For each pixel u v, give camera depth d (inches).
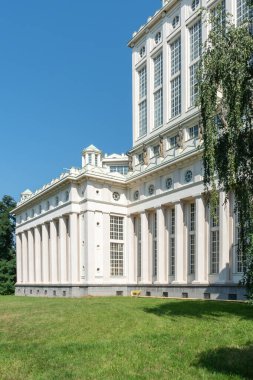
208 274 1961.1
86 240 2456.9
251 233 837.2
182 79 2460.6
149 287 2365.9
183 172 2165.4
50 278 2854.3
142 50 2999.5
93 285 2427.4
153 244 2429.9
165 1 2807.6
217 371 596.1
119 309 1346.0
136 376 583.8
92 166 2532.0
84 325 1031.6
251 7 922.1
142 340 824.3
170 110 2593.5
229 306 1336.1
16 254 3666.3
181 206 2155.5
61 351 754.2
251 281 837.2
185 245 2134.6
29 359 707.4
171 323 1020.5
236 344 751.7
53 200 2849.4
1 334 973.2
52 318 1177.4
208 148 924.0
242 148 869.8
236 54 879.1
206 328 919.0
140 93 2970.0
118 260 2583.7
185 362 647.8
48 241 2979.8
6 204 4146.2
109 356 703.1
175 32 2581.2
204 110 949.2
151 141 2667.3
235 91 860.0
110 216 2573.8
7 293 3742.6
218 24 969.5
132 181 2559.1
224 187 976.9
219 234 1884.8
